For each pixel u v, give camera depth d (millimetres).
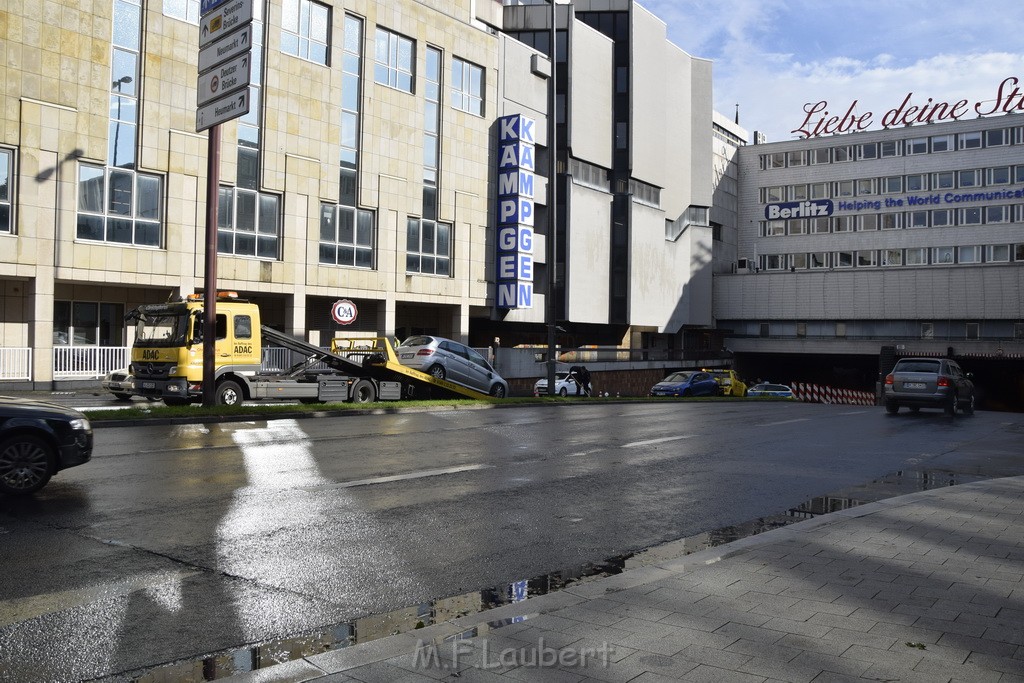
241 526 7574
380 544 7109
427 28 37438
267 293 31109
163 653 4539
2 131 23594
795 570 5996
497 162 42125
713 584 5625
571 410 24125
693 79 67062
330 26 33000
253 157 30203
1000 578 5777
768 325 72250
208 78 17594
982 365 67562
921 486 10617
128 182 26531
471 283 40344
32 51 24203
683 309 63562
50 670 4277
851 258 72812
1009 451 14477
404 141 36281
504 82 42875
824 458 13328
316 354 21578
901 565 6137
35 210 24188
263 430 15391
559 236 48469
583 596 5355
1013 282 62438
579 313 49188
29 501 8461
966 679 3945
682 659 4203
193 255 28047
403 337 39938
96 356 25875
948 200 68750
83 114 25297
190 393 18422
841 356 77750
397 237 35969
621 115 53969
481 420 19141
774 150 76750
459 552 6914
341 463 11508
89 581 5840
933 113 70000
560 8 49344
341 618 5184
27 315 25719
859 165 72750
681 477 11164
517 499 9297
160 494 8914
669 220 61250
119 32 26297
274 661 4438
